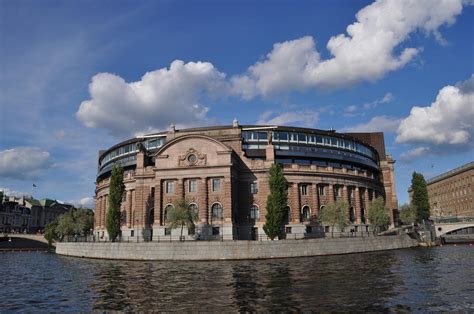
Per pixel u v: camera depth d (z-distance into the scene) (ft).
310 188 240.32
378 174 309.63
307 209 237.66
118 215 211.00
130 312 71.72
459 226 306.96
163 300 80.48
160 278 110.93
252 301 77.36
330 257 166.30
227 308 72.23
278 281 100.63
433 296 79.20
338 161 267.59
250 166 233.76
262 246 166.50
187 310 71.72
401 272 114.52
